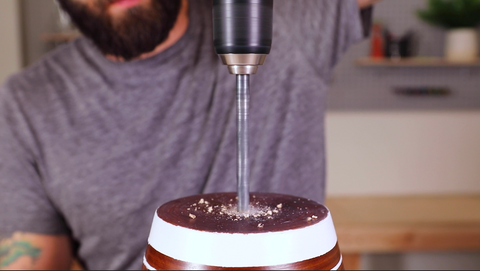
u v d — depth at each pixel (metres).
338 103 4.22
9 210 0.87
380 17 4.08
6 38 3.01
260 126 0.89
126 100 0.86
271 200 0.39
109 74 0.86
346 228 1.30
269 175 0.88
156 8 0.78
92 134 0.87
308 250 0.30
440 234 1.29
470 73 4.22
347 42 0.92
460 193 1.87
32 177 0.89
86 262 0.92
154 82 0.86
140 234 0.87
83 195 0.86
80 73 0.90
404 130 1.86
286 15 0.92
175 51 0.85
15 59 3.04
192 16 0.88
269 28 0.33
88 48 0.90
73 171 0.87
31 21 3.41
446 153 1.86
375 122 1.86
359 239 1.30
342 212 1.53
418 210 1.55
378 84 4.21
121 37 0.79
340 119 1.86
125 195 0.86
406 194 1.86
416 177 1.87
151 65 0.85
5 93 0.93
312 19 0.91
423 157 1.86
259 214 0.34
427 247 1.30
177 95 0.86
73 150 0.87
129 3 0.77
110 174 0.86
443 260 1.34
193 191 0.87
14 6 3.00
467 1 3.66
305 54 0.92
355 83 4.20
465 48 3.79
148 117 0.86
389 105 4.24
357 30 0.90
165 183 0.86
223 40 0.33
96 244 0.88
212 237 0.29
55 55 0.96
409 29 4.09
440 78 4.25
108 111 0.87
